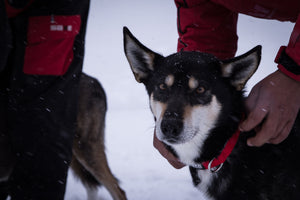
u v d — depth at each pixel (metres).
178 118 1.96
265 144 1.95
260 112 1.70
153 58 2.22
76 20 2.12
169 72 2.08
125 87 10.95
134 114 7.36
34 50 2.03
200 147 2.06
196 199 3.16
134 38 2.14
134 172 3.98
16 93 2.05
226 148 1.99
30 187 2.05
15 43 2.10
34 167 2.06
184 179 3.73
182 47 2.54
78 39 2.24
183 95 2.03
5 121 2.19
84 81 3.34
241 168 1.97
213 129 2.02
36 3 2.04
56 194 2.10
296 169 1.91
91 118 3.35
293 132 1.95
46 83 2.05
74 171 3.50
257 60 1.86
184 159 2.14
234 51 2.51
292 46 1.63
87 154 3.33
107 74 13.65
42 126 2.06
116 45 37.97
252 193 1.94
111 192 3.38
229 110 2.00
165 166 4.18
